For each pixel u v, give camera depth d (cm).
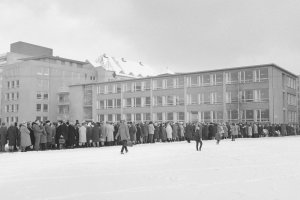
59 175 1136
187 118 6262
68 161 1544
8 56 9112
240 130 4094
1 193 848
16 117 8325
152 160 1575
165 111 6581
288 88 6200
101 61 10931
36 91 8275
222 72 5878
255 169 1253
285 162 1472
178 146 2530
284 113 5944
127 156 1773
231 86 5756
